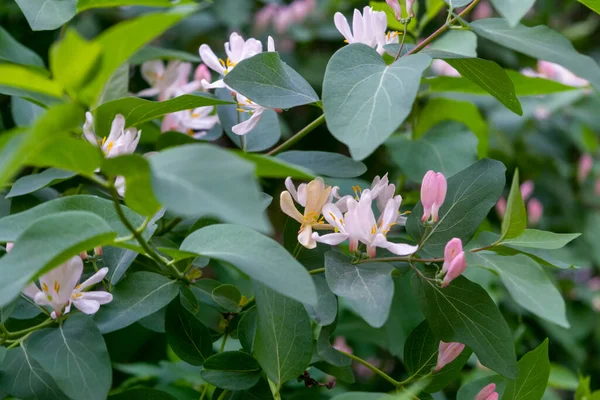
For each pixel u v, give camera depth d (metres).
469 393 0.54
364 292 0.50
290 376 0.51
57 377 0.49
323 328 0.53
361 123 0.49
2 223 0.50
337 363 0.53
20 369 0.51
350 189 0.61
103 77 0.45
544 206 1.00
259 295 0.51
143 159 0.45
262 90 0.53
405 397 0.50
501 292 0.77
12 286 0.46
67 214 0.48
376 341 0.70
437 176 0.52
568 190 0.99
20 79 0.45
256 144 0.59
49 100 0.58
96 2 0.57
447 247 0.50
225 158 0.44
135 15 0.84
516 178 0.51
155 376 0.64
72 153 0.46
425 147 0.65
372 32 0.55
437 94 0.81
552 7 1.16
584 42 1.29
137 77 0.71
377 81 0.50
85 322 0.50
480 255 0.51
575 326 0.89
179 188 0.44
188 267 0.54
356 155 0.49
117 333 0.60
